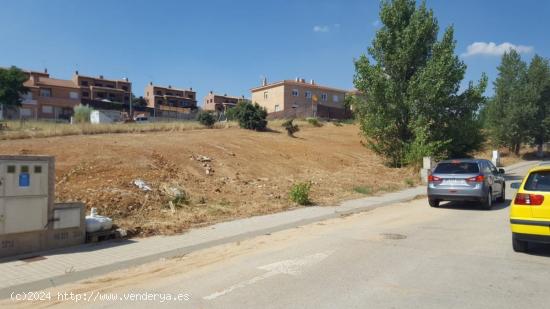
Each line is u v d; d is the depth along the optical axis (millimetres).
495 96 51812
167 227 10289
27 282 6367
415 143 25797
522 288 6078
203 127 33594
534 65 50719
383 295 5820
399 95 26672
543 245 8758
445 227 11016
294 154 26547
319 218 12211
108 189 12570
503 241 9219
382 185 20656
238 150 23984
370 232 10352
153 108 91875
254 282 6492
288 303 5566
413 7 27172
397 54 26547
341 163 27094
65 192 11727
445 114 26531
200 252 8484
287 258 7898
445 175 14656
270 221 11523
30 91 75250
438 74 25109
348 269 7102
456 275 6711
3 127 24266
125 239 9273
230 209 12859
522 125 50719
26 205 7902
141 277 6871
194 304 5598
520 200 7855
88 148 17812
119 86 99188
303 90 74750
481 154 47594
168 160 18344
